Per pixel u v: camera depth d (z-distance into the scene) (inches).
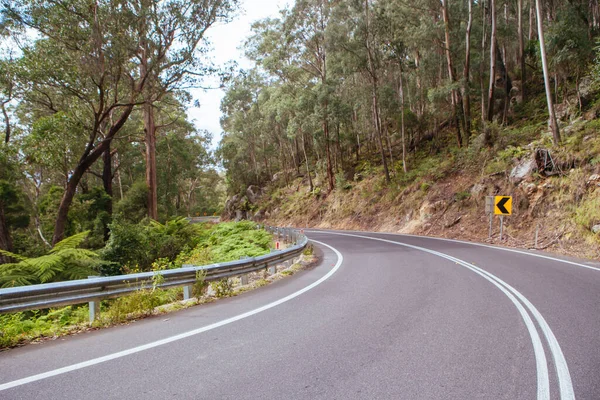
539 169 653.3
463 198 817.5
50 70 677.9
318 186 1648.6
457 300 259.6
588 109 776.9
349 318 223.3
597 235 474.3
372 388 132.3
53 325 257.8
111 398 126.9
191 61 773.3
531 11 1244.5
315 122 1328.7
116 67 745.6
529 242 572.4
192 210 3203.7
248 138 2145.7
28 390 134.0
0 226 816.3
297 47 1363.2
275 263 426.6
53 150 762.2
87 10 671.1
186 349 176.1
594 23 1035.3
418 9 1087.6
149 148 1005.2
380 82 1304.1
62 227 776.9
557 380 135.8
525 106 1066.7
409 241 706.2
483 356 159.6
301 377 142.6
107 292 251.4
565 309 230.1
